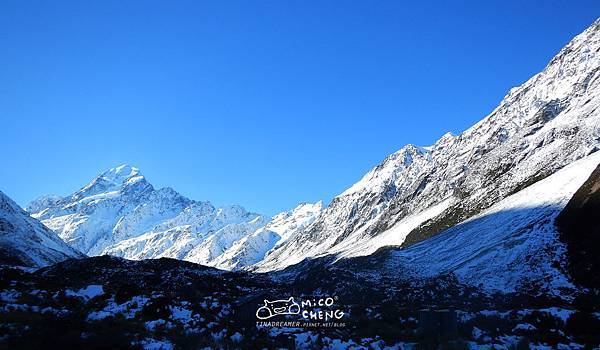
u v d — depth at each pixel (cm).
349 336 3722
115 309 4016
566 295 5981
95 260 9988
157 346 2916
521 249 7856
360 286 8538
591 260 6531
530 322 4131
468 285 7250
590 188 8031
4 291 4203
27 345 2639
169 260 11238
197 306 4481
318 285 9481
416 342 3516
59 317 3275
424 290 7300
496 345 3262
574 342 3434
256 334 3641
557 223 8119
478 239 9538
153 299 4306
